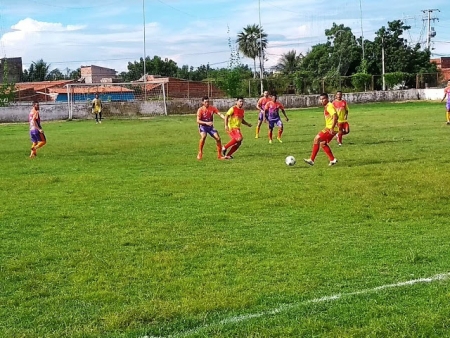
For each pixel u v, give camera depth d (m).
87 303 5.85
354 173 13.09
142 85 53.88
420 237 8.02
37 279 6.57
